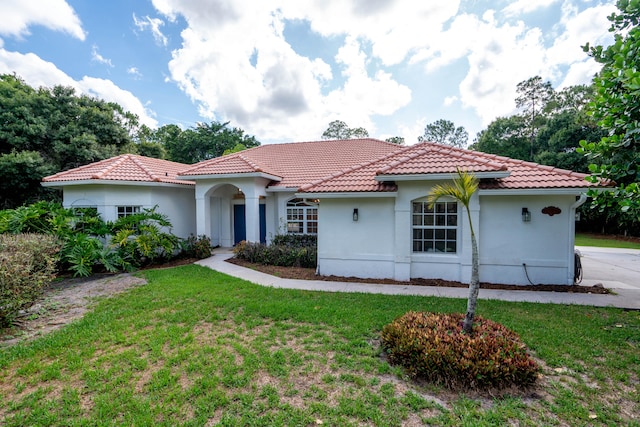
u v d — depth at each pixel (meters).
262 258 12.60
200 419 3.37
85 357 4.88
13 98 21.95
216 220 18.03
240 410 3.56
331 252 10.71
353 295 8.20
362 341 5.26
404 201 9.78
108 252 11.87
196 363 4.56
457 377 3.92
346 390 3.92
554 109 37.34
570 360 4.61
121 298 8.05
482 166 8.82
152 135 51.81
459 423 3.31
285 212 15.92
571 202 8.85
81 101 25.97
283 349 5.04
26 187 21.23
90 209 13.56
